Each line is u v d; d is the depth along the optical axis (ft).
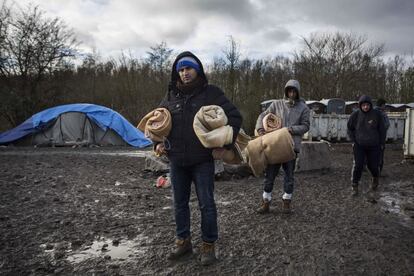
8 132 64.34
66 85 93.81
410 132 47.16
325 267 12.80
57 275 12.00
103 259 13.33
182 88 12.78
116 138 66.95
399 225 18.13
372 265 13.03
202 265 12.75
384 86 160.56
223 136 11.82
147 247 14.57
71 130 64.75
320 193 25.91
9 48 84.58
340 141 78.38
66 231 16.43
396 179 33.12
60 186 26.43
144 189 26.35
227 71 105.29
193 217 18.84
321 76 150.92
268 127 18.94
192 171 12.89
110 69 112.68
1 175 30.58
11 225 17.07
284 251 14.20
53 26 128.36
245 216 19.20
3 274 11.93
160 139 12.76
